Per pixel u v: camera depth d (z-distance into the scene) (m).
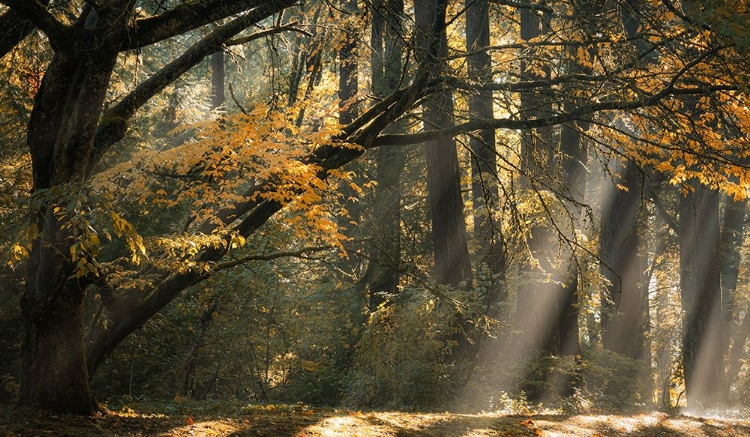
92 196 5.55
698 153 9.77
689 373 20.33
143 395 13.02
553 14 9.33
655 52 12.73
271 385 16.62
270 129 8.20
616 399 17.27
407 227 20.47
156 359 13.98
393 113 9.56
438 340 14.00
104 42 7.12
